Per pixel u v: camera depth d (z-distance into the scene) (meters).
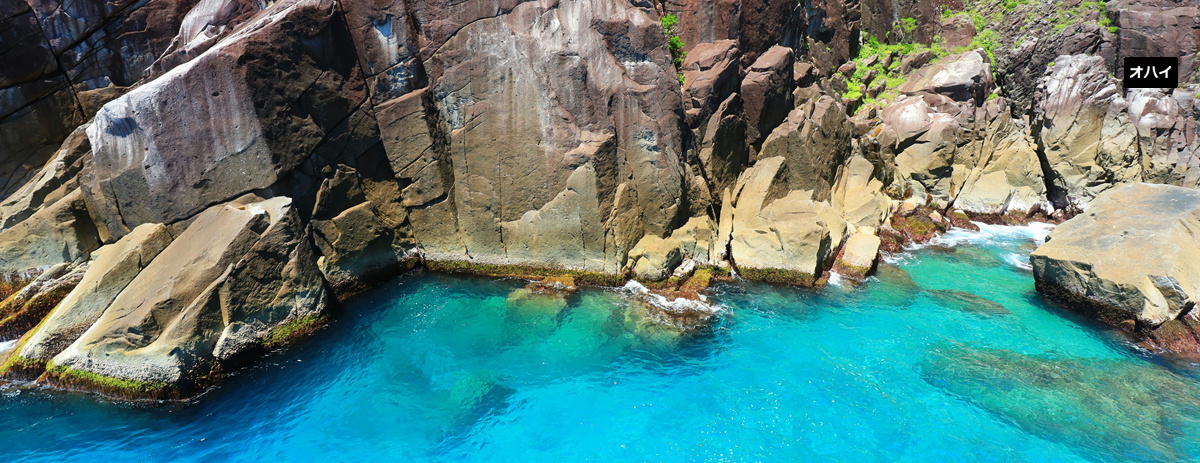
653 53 19.55
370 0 18.77
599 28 19.34
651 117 19.78
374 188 20.34
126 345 14.42
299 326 17.11
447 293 20.11
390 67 19.44
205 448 13.25
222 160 17.16
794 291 20.16
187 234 16.88
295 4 17.53
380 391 15.30
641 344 17.23
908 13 32.81
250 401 14.73
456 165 20.62
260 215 16.22
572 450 13.48
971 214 27.55
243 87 16.64
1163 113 25.92
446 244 21.39
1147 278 17.02
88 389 14.61
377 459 13.15
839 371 15.99
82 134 19.14
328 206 19.06
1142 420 13.95
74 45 19.95
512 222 20.64
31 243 18.06
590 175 19.33
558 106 19.44
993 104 28.61
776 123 23.78
